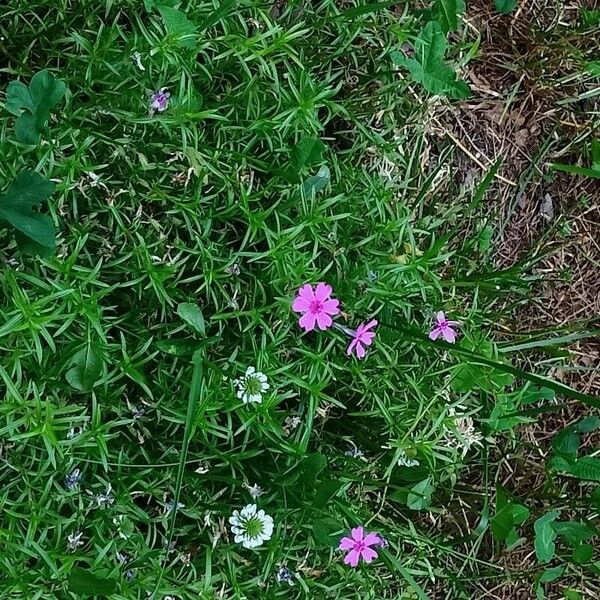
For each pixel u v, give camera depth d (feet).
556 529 1.36
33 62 1.17
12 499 1.12
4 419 1.08
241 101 1.21
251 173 1.20
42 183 1.01
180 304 1.14
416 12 1.33
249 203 1.22
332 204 1.26
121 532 1.15
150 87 1.14
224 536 1.23
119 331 1.18
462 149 1.50
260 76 1.20
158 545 1.23
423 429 1.31
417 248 1.40
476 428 1.45
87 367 1.08
